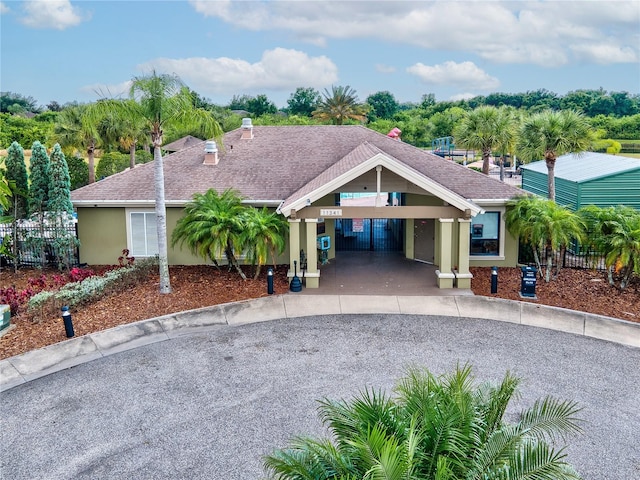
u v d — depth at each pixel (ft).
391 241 85.66
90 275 62.13
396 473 18.08
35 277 67.77
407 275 66.90
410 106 472.03
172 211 70.85
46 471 29.99
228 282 63.82
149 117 56.34
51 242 70.49
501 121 113.80
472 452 21.16
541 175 98.78
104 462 30.73
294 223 61.00
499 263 70.38
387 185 67.26
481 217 69.77
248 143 84.28
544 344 46.70
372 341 47.73
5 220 68.18
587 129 85.05
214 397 38.04
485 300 56.85
